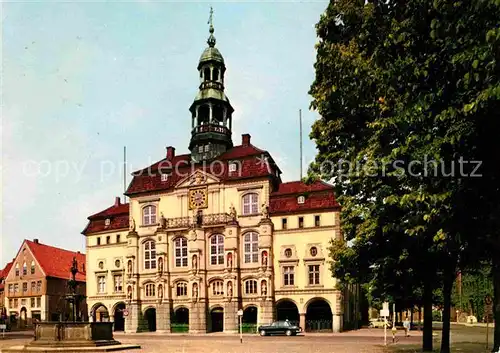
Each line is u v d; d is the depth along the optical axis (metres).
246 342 41.09
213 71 69.75
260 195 60.25
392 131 16.14
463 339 39.75
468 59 10.61
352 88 19.42
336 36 21.44
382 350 30.23
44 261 88.00
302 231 57.62
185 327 60.91
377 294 27.06
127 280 65.06
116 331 67.94
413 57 13.30
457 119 12.09
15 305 87.69
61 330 31.59
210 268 60.91
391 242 23.02
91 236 72.19
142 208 66.69
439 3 11.34
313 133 23.45
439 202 12.79
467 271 25.06
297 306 56.53
